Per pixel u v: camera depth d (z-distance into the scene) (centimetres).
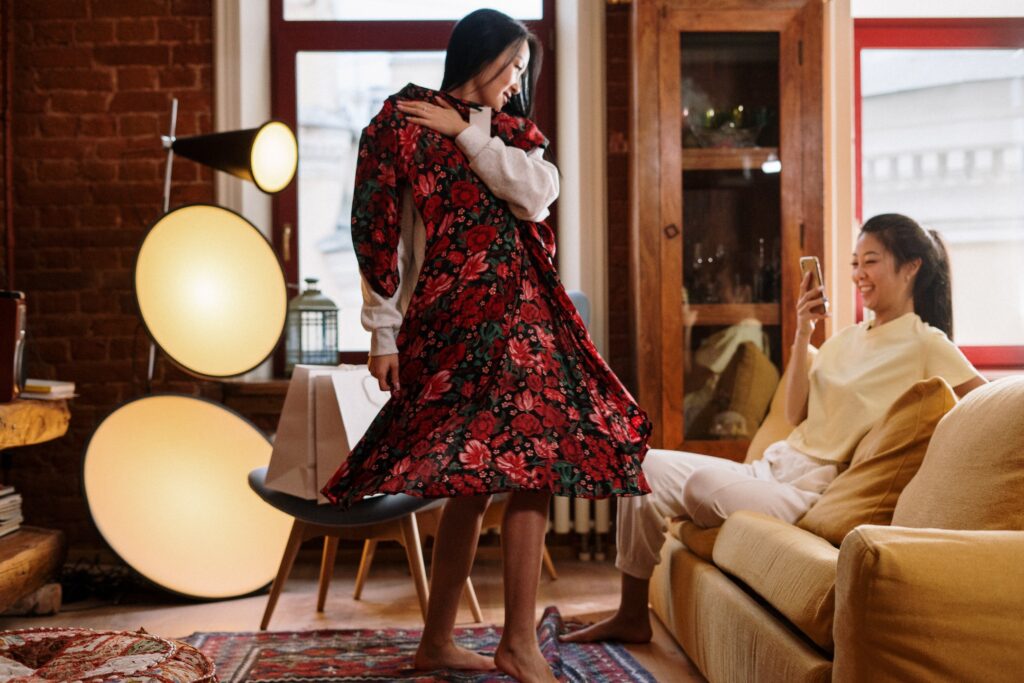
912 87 423
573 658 252
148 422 359
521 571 187
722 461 272
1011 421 161
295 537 293
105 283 409
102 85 410
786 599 181
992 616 139
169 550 344
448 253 193
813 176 360
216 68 406
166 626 308
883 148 425
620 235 411
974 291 421
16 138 409
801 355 278
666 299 361
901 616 140
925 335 251
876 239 259
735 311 362
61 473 405
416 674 221
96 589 349
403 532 288
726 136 362
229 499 362
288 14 435
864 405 252
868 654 142
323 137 435
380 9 435
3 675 162
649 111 361
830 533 206
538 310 196
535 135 203
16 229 409
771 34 362
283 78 432
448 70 210
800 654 170
